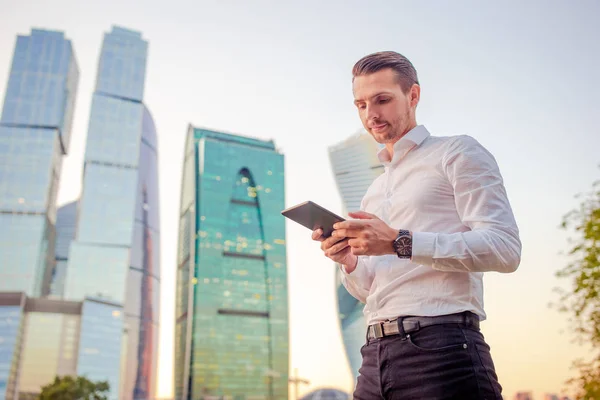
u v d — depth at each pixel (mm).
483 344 1455
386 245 1416
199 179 134375
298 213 1598
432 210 1574
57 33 158375
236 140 143500
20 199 140375
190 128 146875
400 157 1705
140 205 164875
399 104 1683
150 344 159250
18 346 125000
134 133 162250
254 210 136125
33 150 144625
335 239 1589
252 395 120938
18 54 153500
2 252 135625
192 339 121188
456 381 1366
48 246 146625
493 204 1453
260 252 132625
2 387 118188
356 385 1646
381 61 1709
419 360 1423
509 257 1369
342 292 114188
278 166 143750
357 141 89875
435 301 1461
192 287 124625
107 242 149750
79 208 150250
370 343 1600
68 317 134125
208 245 128875
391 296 1539
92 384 68688
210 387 118875
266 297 129500
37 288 136750
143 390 154000
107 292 144875
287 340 128000
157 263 170500
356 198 87375
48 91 151125
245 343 124812
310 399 147500
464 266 1368
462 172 1505
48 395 65125
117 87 164875
